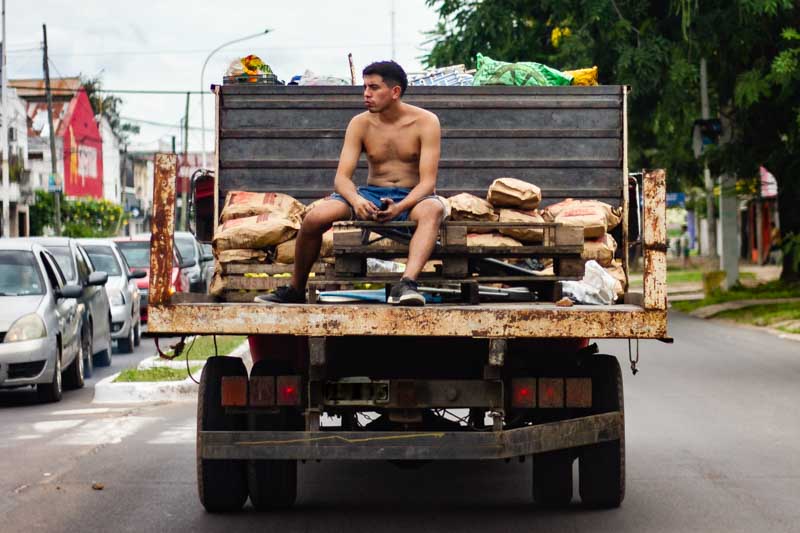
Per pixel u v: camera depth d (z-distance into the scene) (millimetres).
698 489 10211
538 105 10742
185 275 32156
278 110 10742
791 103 33750
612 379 8859
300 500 9945
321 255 9227
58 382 16953
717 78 37438
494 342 7793
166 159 7816
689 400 16141
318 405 8219
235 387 8492
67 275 20172
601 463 9180
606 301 8898
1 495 10008
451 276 8250
